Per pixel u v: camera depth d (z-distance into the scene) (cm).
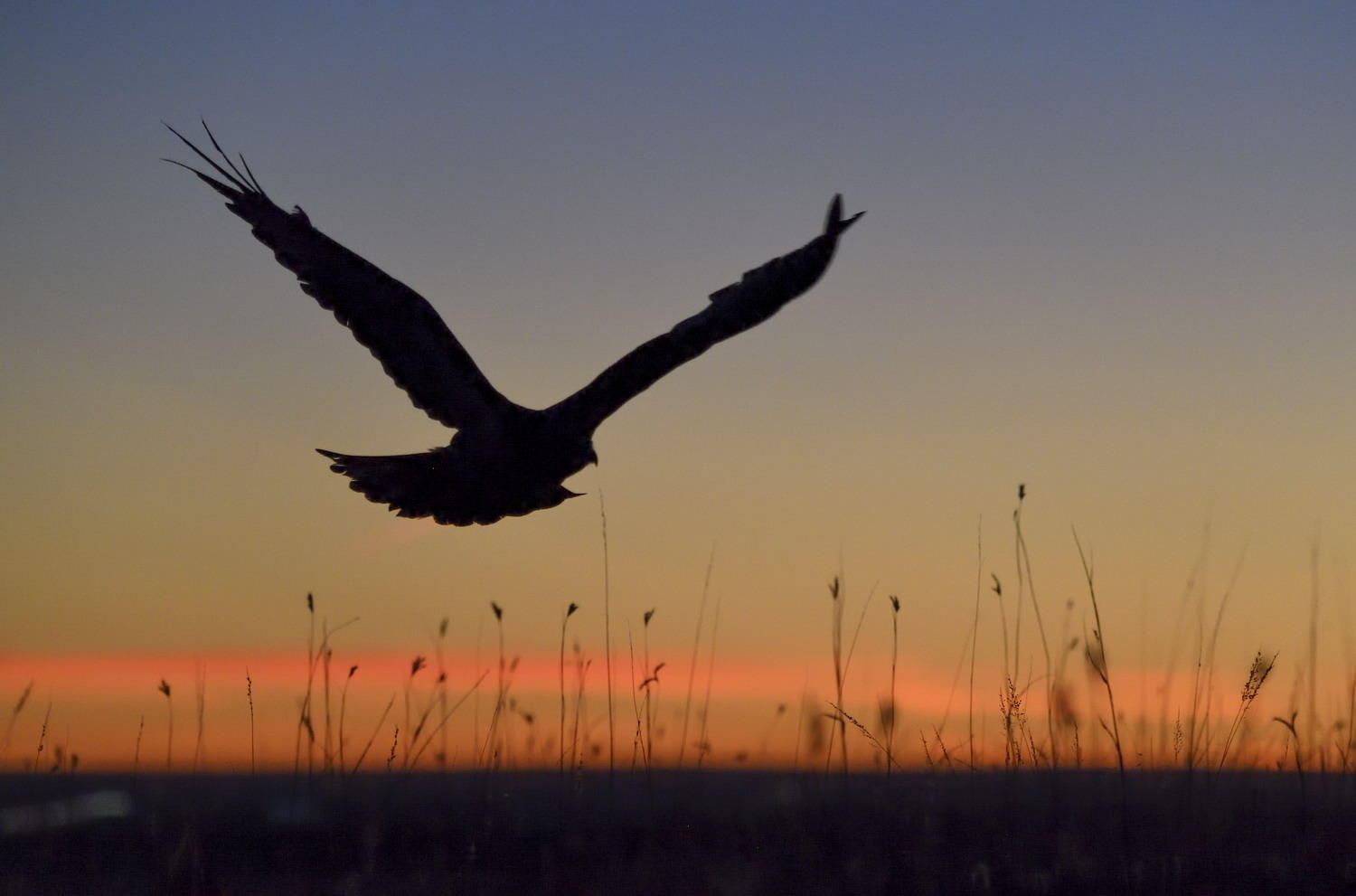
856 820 1241
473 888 1087
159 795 1343
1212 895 1053
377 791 1283
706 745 1248
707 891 1089
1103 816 1223
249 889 1102
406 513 942
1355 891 1050
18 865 1164
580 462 929
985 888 1066
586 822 1260
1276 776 1326
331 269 931
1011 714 1205
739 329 909
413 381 941
